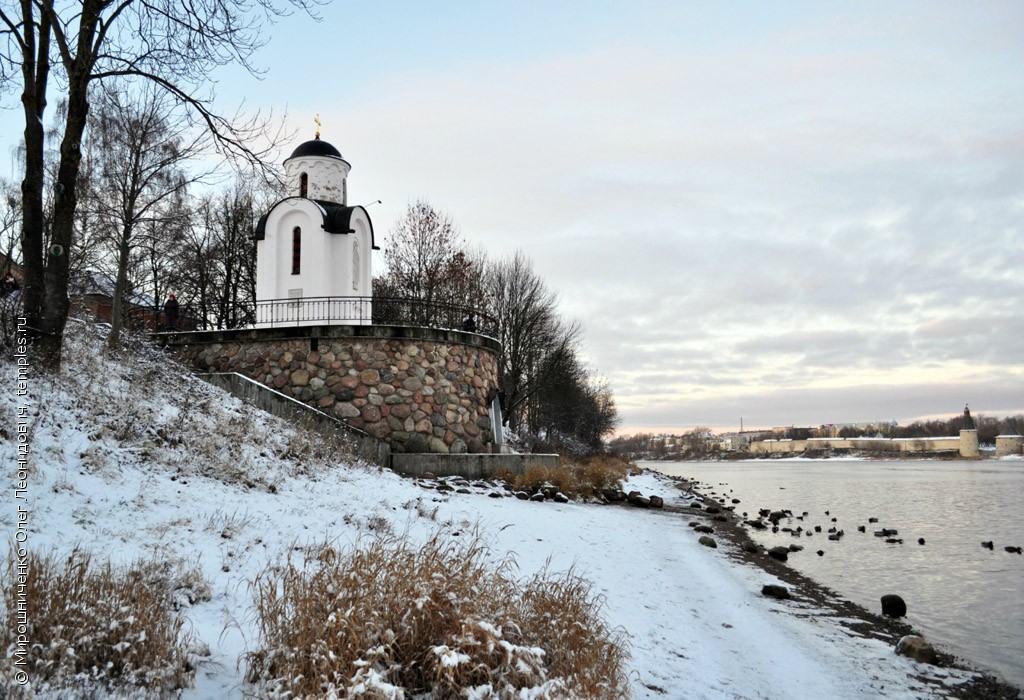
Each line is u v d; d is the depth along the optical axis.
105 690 4.51
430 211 43.12
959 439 165.12
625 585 10.70
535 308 46.06
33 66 11.98
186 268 29.95
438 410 21.23
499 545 11.71
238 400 17.94
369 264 28.05
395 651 5.28
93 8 12.28
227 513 9.39
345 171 28.88
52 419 10.09
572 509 18.28
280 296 25.81
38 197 12.09
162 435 11.66
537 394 49.88
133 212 17.73
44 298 11.85
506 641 5.45
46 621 4.87
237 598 6.91
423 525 11.99
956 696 7.39
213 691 4.94
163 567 6.66
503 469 20.20
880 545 18.34
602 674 5.66
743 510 28.11
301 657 4.80
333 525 10.37
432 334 21.38
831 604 11.34
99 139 17.77
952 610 11.28
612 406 76.31
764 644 8.59
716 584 11.86
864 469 97.25
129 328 19.36
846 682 7.53
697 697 6.55
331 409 20.31
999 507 30.47
